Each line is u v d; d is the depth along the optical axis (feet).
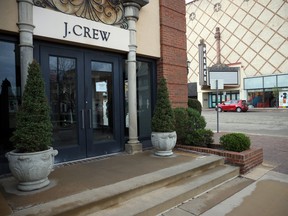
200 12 132.36
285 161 21.65
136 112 21.72
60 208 10.25
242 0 114.62
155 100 24.47
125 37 20.76
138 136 23.22
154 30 23.58
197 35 134.31
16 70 15.85
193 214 12.05
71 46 18.37
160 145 19.22
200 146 22.43
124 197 12.13
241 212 12.30
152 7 23.40
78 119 18.62
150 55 23.17
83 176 14.49
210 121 63.00
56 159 17.34
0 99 15.33
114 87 21.08
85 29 18.20
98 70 20.12
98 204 11.10
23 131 12.06
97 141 19.89
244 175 18.03
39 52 16.72
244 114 82.07
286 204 13.23
